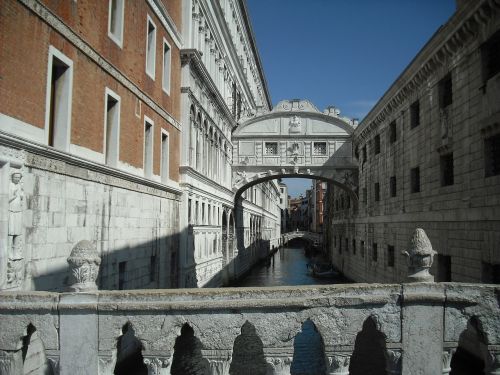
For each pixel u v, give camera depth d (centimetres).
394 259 2344
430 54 1748
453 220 1602
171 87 1917
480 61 1420
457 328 549
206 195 2503
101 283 1214
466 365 1300
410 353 548
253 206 5091
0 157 798
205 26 2506
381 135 2634
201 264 2328
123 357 1285
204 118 2447
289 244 10869
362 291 552
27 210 885
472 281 1455
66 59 1046
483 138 1396
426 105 1884
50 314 554
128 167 1431
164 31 1822
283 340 543
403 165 2197
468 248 1487
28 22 902
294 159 3366
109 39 1285
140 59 1545
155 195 1681
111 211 1287
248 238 4609
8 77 841
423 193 1914
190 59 2081
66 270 1030
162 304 544
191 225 2108
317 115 3375
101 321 552
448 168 1708
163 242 1764
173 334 546
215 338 545
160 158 1762
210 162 2653
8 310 557
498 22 1296
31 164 897
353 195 3384
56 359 553
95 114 1195
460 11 1442
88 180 1145
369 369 1338
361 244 3198
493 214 1327
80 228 1101
